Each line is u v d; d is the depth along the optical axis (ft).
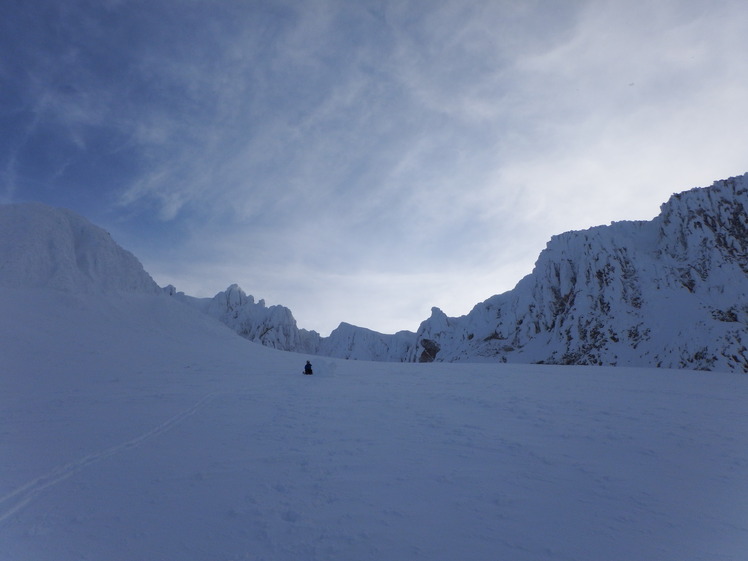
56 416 45.39
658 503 25.22
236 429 41.55
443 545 20.26
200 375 80.43
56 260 122.72
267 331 457.68
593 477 29.25
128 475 28.94
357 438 38.50
